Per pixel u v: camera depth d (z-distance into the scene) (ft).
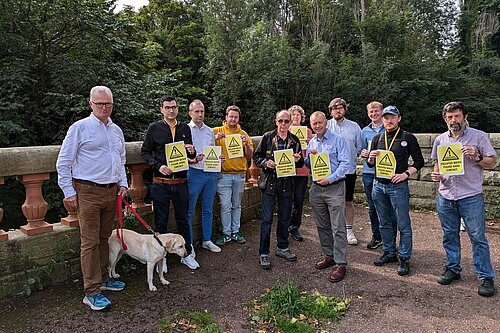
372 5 68.18
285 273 13.41
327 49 62.75
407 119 62.85
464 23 95.30
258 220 20.17
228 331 9.62
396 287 12.26
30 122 27.63
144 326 9.75
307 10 72.49
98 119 10.52
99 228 10.78
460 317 10.34
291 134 14.12
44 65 28.37
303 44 61.16
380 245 16.21
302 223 19.84
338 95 59.93
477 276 12.06
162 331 9.52
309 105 58.80
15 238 11.09
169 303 11.04
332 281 12.68
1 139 24.59
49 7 26.63
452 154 11.49
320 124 12.96
